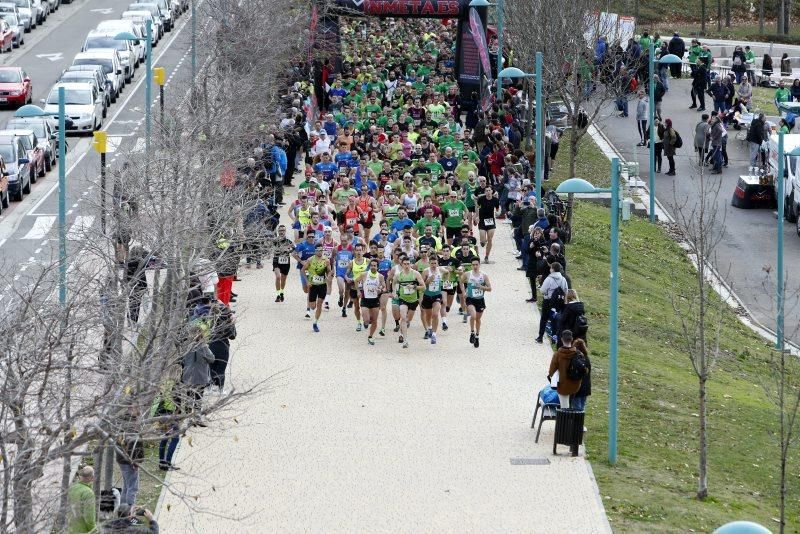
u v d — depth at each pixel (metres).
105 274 73.38
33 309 52.06
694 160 149.75
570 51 131.25
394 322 90.12
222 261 72.94
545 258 87.81
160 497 62.16
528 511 61.25
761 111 168.00
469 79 152.38
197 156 98.06
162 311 61.91
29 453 47.09
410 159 119.94
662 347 92.50
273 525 59.59
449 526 59.69
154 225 73.25
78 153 138.62
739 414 79.19
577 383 67.19
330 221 100.81
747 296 113.12
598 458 68.44
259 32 134.62
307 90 144.88
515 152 123.00
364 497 62.53
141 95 169.12
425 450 68.19
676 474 67.88
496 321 89.94
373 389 76.88
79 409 52.19
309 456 67.19
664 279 111.75
